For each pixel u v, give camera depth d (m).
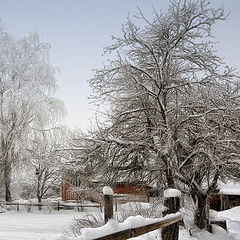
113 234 2.62
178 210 4.95
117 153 10.62
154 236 6.13
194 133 10.49
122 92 11.38
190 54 10.98
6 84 25.28
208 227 10.95
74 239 2.02
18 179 25.69
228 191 20.72
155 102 11.16
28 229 13.45
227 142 10.08
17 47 26.86
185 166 10.82
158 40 11.20
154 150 10.21
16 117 23.77
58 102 25.33
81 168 10.55
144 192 11.74
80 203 24.89
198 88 10.86
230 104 10.63
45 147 23.03
